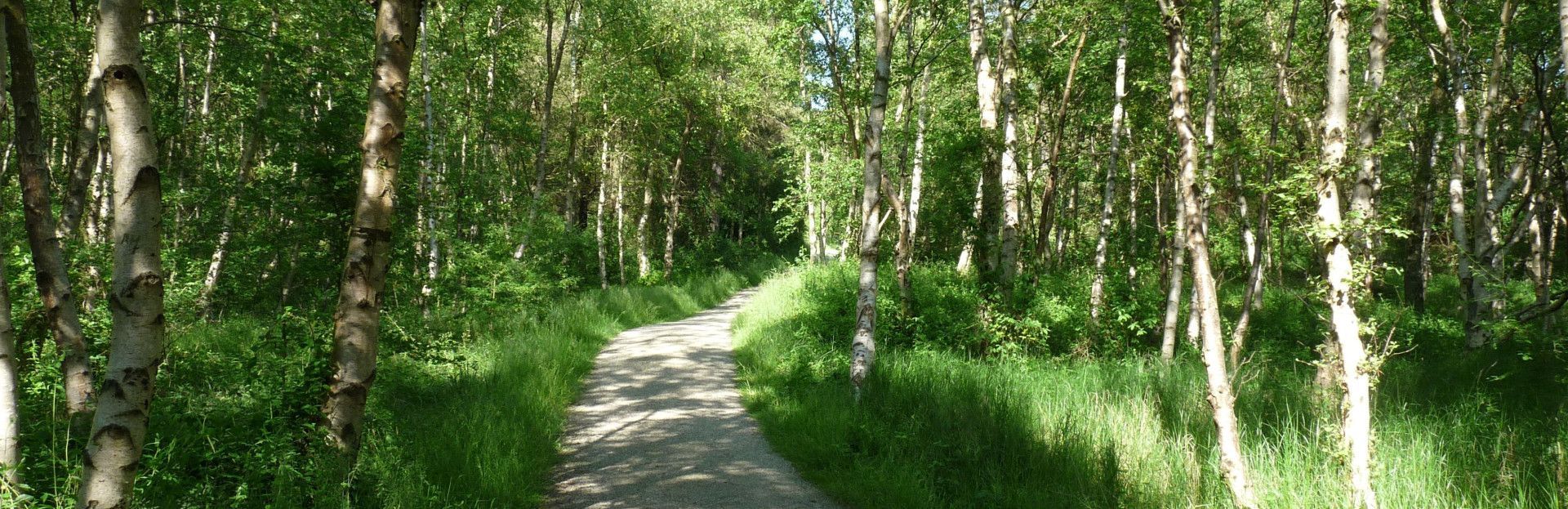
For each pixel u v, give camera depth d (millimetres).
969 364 10398
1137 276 17812
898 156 21266
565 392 9102
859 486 5797
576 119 22688
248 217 10633
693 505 5527
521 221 19266
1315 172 5004
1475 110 12945
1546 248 15875
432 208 10305
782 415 8031
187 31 13234
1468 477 5395
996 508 5305
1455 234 12352
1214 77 10000
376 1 5176
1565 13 6750
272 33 11922
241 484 4512
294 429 5059
